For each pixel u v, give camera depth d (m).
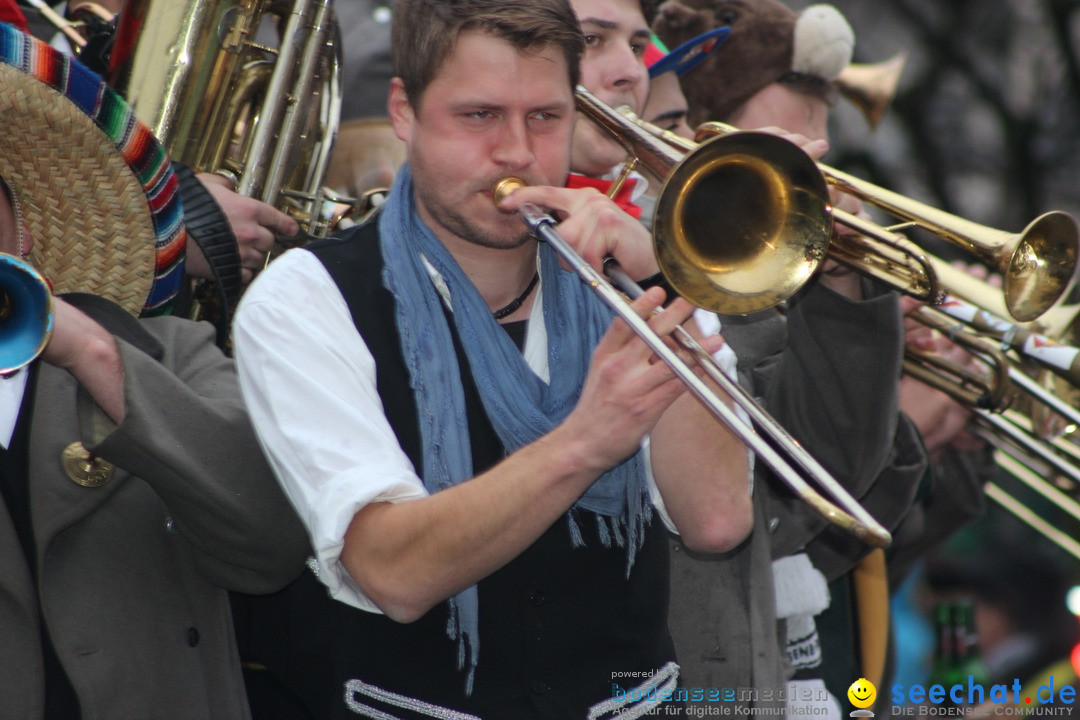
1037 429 15.98
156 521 9.53
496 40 8.73
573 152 12.25
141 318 10.19
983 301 13.88
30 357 8.25
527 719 9.17
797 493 7.66
